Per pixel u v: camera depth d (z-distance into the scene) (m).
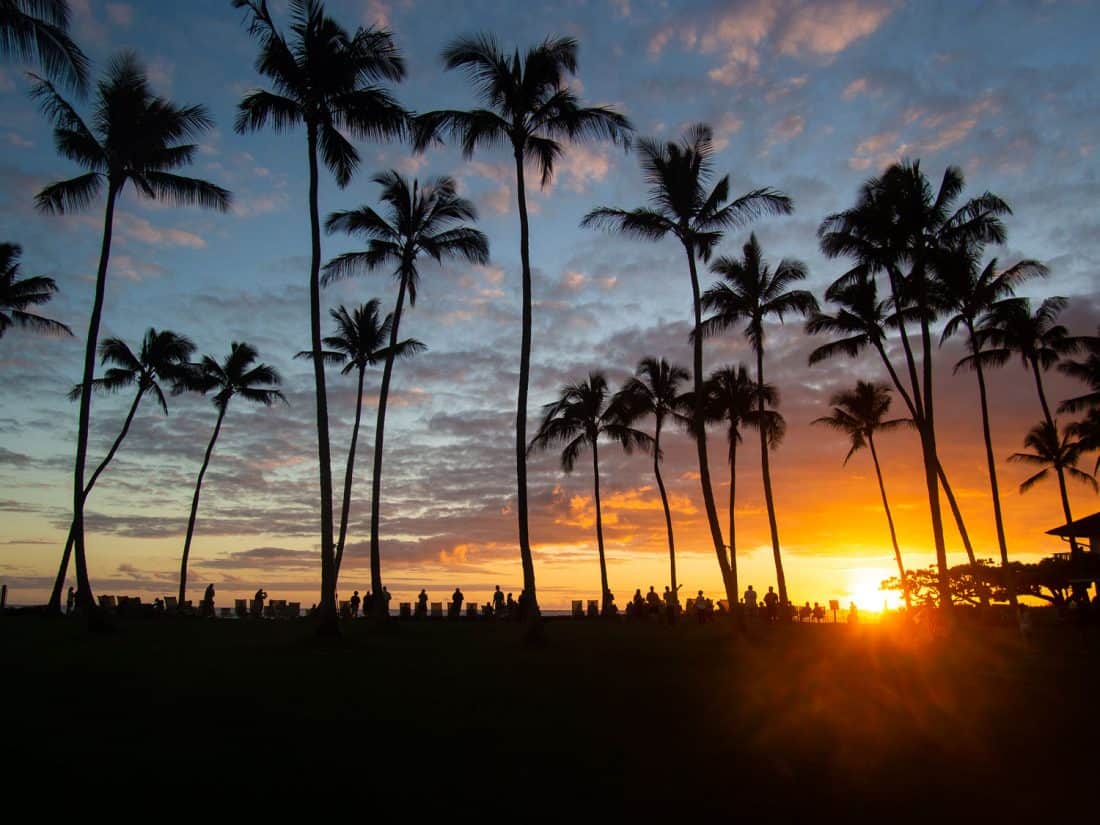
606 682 15.10
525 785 7.79
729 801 7.48
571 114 24.64
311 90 23.59
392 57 23.80
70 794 7.04
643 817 6.96
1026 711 12.63
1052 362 42.28
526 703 12.45
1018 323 41.28
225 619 40.53
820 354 36.84
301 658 18.39
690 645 24.38
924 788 8.05
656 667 18.05
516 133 25.02
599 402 49.22
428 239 31.44
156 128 27.55
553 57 24.55
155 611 42.62
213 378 51.12
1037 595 32.94
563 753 9.11
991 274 36.53
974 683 15.94
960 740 10.37
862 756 9.38
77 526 26.69
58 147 27.00
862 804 7.50
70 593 42.38
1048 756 9.48
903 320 36.31
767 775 8.42
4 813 6.49
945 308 37.06
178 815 6.63
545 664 17.98
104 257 27.38
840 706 12.94
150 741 9.10
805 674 17.23
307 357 41.41
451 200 31.75
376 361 41.50
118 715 10.62
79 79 15.62
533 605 22.92
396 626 29.09
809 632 32.78
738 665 18.73
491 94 24.94
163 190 28.64
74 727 9.75
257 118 23.72
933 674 17.45
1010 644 26.08
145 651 19.78
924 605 31.41
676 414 48.94
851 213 32.69
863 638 29.36
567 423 49.16
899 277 33.62
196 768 8.00
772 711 12.30
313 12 23.30
